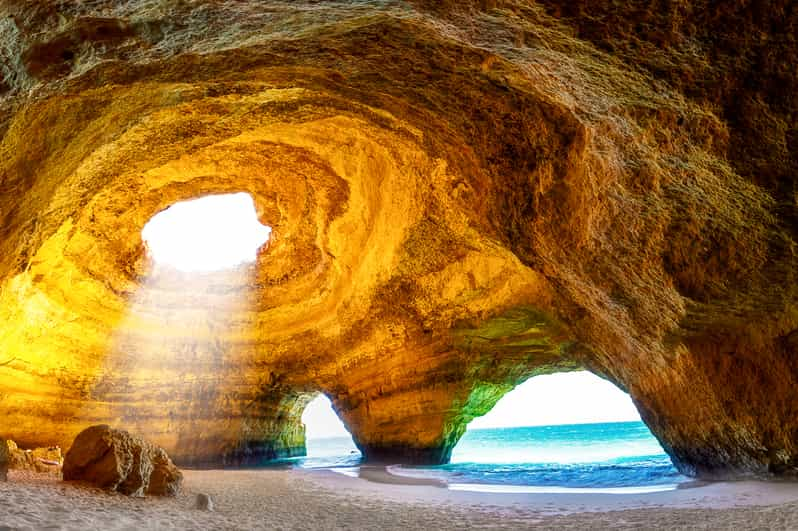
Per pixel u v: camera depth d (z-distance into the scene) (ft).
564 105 23.36
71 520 15.39
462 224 41.86
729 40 18.95
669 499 26.20
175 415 60.54
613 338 36.19
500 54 21.08
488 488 35.40
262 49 22.20
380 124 34.76
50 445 52.54
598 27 18.90
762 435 29.86
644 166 23.82
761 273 25.75
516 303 44.32
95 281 55.11
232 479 38.55
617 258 28.32
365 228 52.13
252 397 63.93
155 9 18.60
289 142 50.90
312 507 26.30
